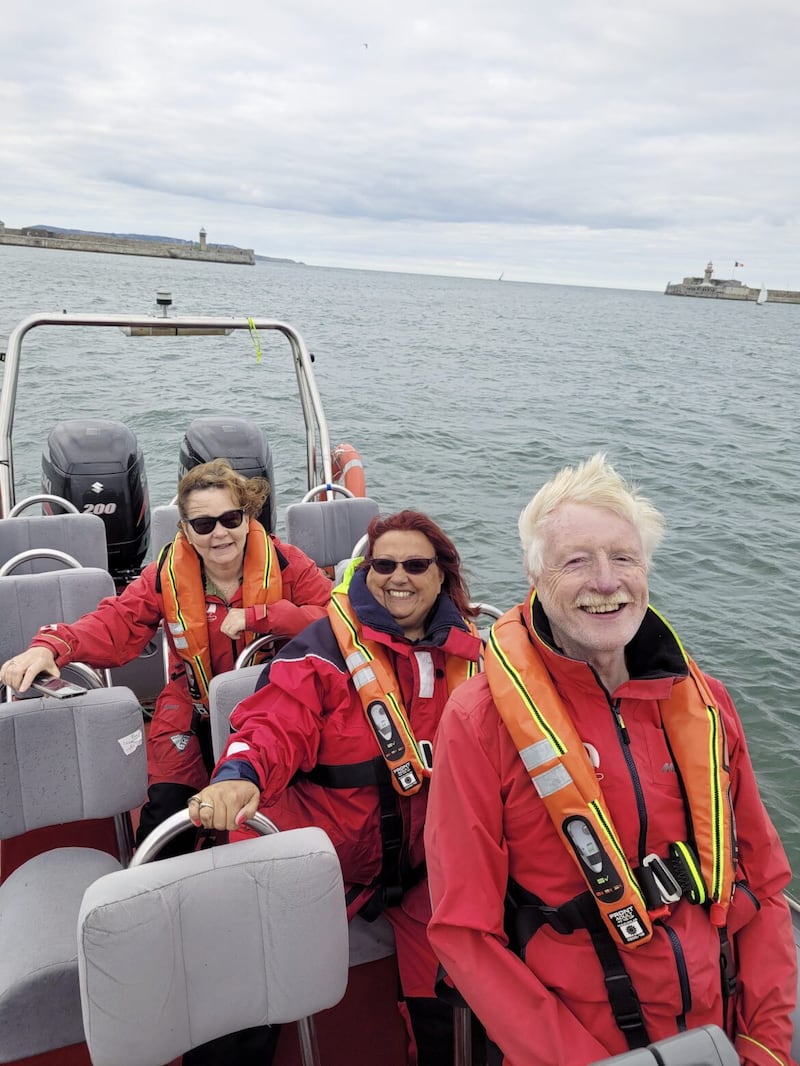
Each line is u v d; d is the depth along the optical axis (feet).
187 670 8.63
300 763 6.44
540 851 4.93
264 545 8.86
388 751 6.35
